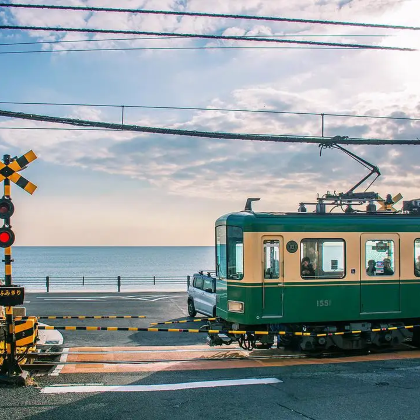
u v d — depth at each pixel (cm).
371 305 1210
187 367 1029
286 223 1162
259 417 718
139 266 14575
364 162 1421
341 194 1307
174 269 12544
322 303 1171
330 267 1187
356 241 1207
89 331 1565
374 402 786
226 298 1180
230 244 1180
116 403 782
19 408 757
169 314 1945
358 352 1240
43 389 857
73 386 877
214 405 775
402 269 1242
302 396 820
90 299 2406
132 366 1037
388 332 1241
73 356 1151
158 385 884
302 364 1064
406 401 791
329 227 1189
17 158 934
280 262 1153
